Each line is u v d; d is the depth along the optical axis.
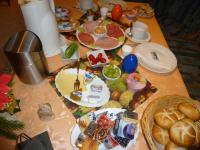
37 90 0.84
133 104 0.83
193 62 2.09
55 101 0.81
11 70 0.87
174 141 0.68
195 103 0.79
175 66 1.01
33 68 0.78
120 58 1.02
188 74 1.98
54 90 0.85
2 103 0.60
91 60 0.96
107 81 0.90
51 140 0.70
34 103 0.80
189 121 0.71
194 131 0.69
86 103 0.81
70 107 0.80
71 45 0.97
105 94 0.84
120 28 1.18
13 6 0.95
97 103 0.81
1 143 0.67
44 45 0.92
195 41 2.32
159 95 0.89
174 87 0.93
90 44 1.05
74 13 1.24
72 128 0.74
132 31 1.13
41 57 0.78
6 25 0.94
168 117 0.72
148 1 2.39
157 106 0.76
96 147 0.68
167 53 1.07
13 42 0.75
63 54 0.98
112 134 0.72
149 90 0.90
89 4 1.25
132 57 0.91
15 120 0.67
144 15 1.31
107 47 1.05
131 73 0.90
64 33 1.10
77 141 0.69
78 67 0.94
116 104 0.82
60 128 0.73
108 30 1.14
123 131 0.72
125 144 0.70
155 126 0.72
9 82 0.69
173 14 2.41
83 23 1.17
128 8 1.36
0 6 0.96
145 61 1.01
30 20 0.82
